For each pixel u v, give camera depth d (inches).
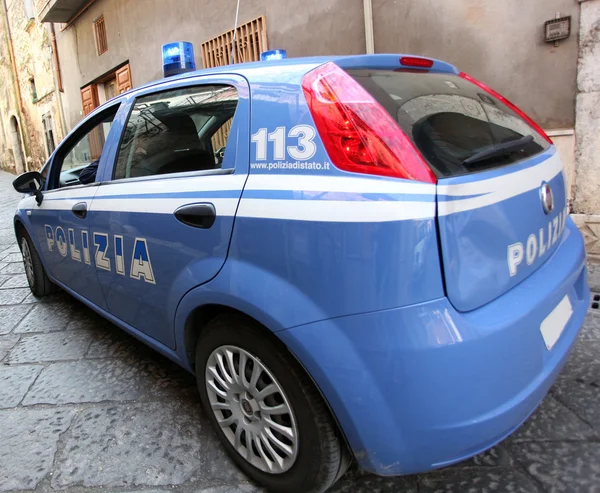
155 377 103.7
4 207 369.1
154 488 71.6
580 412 82.1
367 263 51.6
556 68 149.2
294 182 57.9
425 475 71.0
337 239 53.1
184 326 76.0
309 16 213.3
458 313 52.1
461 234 52.1
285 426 64.4
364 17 189.9
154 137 87.3
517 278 60.2
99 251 98.1
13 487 73.1
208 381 74.3
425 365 50.6
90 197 100.7
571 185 154.0
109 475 74.6
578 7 141.7
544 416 81.8
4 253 226.5
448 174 53.7
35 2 491.5
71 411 92.0
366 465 57.7
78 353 116.7
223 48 262.2
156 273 79.9
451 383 51.2
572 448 74.0
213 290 66.2
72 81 469.1
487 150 61.3
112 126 99.2
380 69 66.7
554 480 68.1
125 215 86.4
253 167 63.7
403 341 50.8
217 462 76.5
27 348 121.0
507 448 75.1
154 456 78.5
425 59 75.3
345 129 55.0
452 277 51.5
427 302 50.9
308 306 55.7
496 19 157.0
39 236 136.5
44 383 102.9
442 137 59.1
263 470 68.6
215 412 74.9
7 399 97.3
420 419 52.2
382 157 52.9
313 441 60.4
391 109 56.9
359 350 52.7
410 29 177.8
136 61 344.8
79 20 419.2
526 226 61.9
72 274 118.8
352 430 55.6
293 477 64.4
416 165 52.2
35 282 153.4
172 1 292.8
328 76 59.3
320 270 54.5
